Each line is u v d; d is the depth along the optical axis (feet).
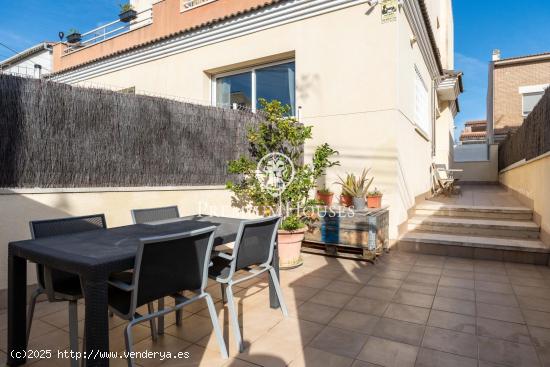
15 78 11.55
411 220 21.16
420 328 9.97
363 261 16.96
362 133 19.36
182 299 8.25
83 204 13.10
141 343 9.23
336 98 20.12
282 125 17.47
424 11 22.30
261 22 22.45
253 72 24.27
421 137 26.81
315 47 20.75
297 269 15.74
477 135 78.38
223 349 8.43
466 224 19.56
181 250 7.84
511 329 9.89
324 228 17.65
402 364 8.18
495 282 13.89
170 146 15.98
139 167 14.87
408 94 21.47
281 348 8.91
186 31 25.27
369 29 19.07
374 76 18.95
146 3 36.76
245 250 10.03
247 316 10.85
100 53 32.81
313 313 11.03
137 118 14.82
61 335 9.66
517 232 18.49
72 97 12.89
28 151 11.84
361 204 17.79
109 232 9.75
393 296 12.43
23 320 8.32
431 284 13.69
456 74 33.55
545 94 17.70
